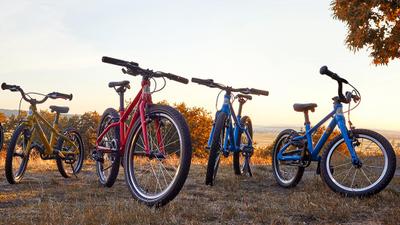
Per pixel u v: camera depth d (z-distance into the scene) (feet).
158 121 15.02
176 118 14.24
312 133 20.81
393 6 58.80
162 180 20.48
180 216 14.14
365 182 21.12
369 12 59.47
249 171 26.00
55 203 15.79
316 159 20.66
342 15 62.03
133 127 15.62
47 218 13.34
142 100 15.49
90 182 22.40
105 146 20.61
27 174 25.90
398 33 58.85
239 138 24.66
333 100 19.63
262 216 14.26
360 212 15.31
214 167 21.70
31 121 22.43
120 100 19.95
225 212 14.69
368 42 60.54
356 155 18.42
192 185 21.34
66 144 25.29
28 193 18.47
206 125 163.73
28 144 22.30
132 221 13.15
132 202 15.55
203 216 14.34
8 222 12.96
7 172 20.92
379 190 17.40
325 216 14.49
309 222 13.96
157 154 14.79
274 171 22.66
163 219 13.44
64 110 24.91
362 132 18.44
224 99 23.45
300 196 17.85
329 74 18.86
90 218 13.32
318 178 23.80
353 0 62.03
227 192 19.38
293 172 21.89
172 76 16.02
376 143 17.94
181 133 13.98
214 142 21.25
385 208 15.98
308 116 21.08
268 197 18.15
